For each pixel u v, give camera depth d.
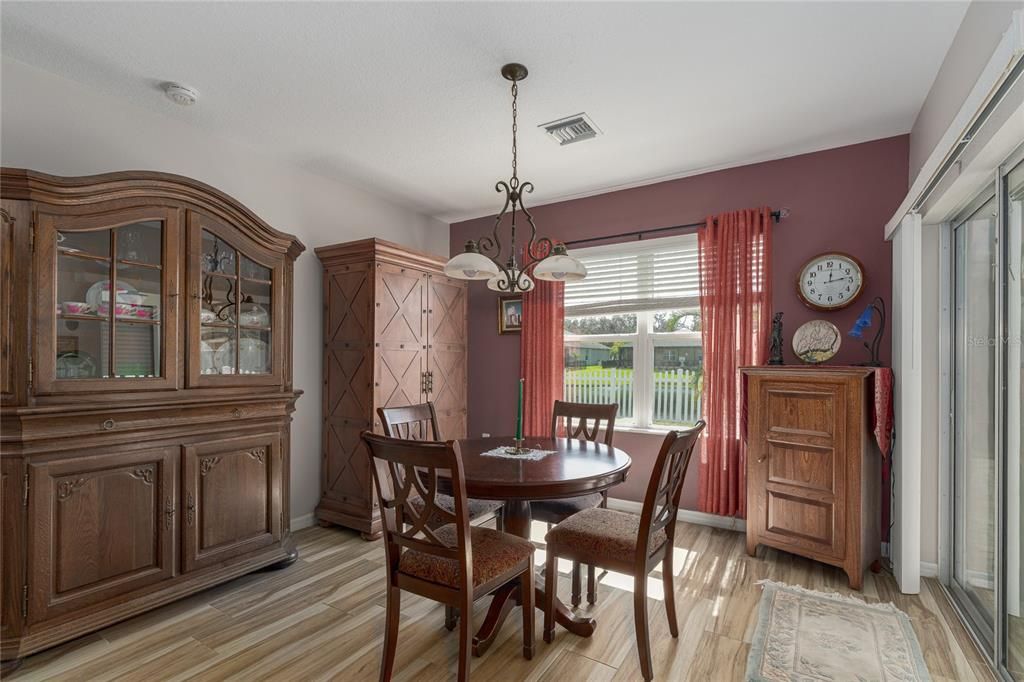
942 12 2.00
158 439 2.38
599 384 4.27
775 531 2.98
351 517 3.51
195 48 2.28
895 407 2.86
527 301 4.45
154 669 1.98
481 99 2.72
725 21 2.07
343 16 2.06
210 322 2.62
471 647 2.07
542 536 3.53
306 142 3.28
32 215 2.01
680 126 3.01
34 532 2.00
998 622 1.95
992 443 2.17
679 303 3.86
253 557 2.76
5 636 1.95
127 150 2.78
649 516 1.92
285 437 3.02
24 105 2.41
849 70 2.41
